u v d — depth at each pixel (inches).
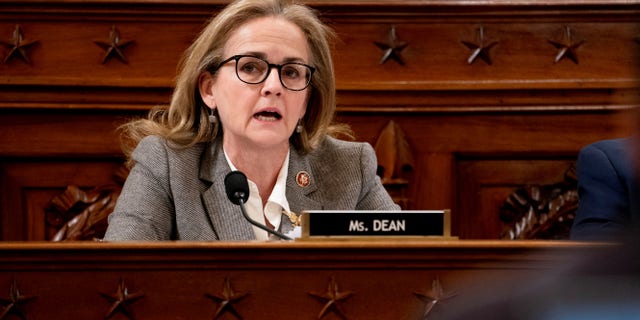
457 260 130.0
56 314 131.0
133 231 203.5
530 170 305.9
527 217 305.4
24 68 299.1
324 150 230.4
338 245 129.2
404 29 303.6
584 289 43.5
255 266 130.7
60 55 299.7
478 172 306.5
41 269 131.0
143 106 299.9
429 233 154.6
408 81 304.2
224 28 212.8
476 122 305.7
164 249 129.2
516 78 305.0
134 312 131.0
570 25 303.7
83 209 299.1
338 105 303.3
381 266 131.0
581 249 50.2
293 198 217.3
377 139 305.0
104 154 300.4
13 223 298.2
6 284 131.0
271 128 207.5
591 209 218.4
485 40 304.2
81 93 300.2
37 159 300.4
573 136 305.3
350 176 225.5
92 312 131.0
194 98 219.9
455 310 51.1
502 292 52.9
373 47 303.3
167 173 212.4
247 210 210.5
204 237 206.7
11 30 298.2
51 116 300.4
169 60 301.0
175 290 130.9
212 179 213.5
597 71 304.2
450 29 304.2
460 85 303.7
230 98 209.8
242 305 131.1
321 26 222.4
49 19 298.5
